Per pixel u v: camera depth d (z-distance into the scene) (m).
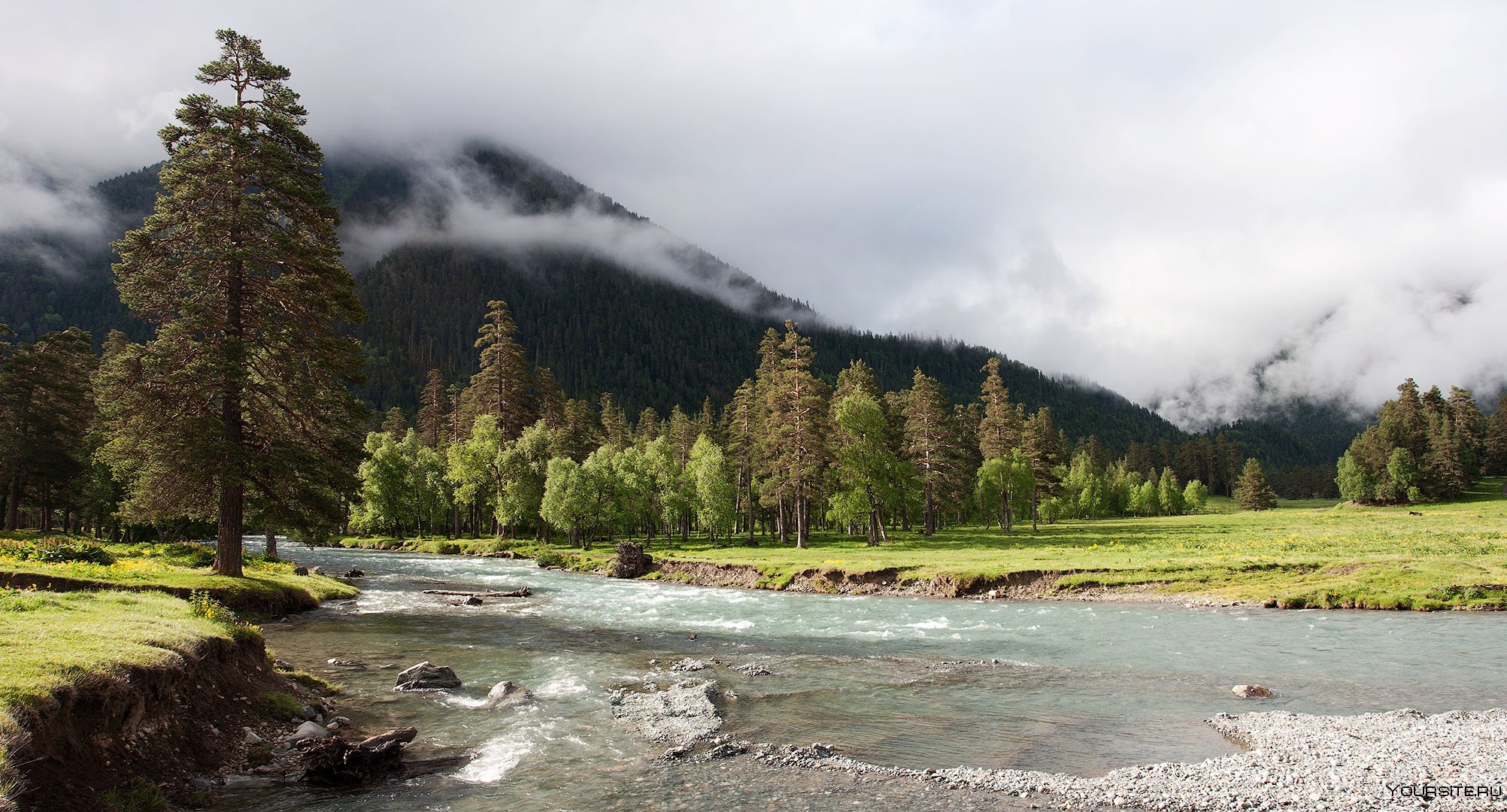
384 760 12.14
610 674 20.05
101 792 8.98
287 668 17.56
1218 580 39.16
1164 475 143.12
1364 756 13.32
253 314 29.00
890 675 20.61
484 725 15.01
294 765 12.09
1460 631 27.94
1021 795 11.59
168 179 28.42
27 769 8.00
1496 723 15.58
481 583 46.50
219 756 11.73
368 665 20.23
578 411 106.00
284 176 30.02
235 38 30.05
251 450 29.20
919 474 77.56
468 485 80.88
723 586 48.66
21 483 54.75
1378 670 21.44
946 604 38.09
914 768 12.88
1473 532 59.03
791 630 29.02
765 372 88.69
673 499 76.50
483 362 97.94
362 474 81.62
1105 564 43.47
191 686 12.36
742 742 14.16
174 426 27.52
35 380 54.06
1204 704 17.61
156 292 28.11
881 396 90.19
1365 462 123.25
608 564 58.12
